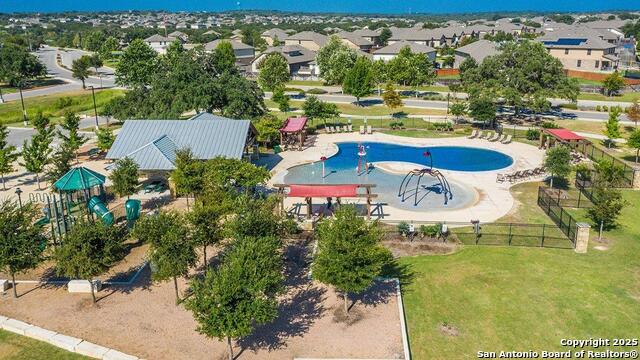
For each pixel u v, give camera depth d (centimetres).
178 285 2695
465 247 3138
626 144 5631
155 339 2225
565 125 6706
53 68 14612
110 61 16662
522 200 4009
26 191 4331
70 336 2248
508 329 2292
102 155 5453
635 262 2912
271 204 2850
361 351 2131
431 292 2603
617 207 3186
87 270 2406
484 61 6938
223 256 2867
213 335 1947
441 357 2114
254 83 6238
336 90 9962
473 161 5203
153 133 4478
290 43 15388
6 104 8956
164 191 4291
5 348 2202
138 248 3191
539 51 6681
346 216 2419
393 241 3238
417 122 6912
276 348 2156
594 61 11238
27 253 2517
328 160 5247
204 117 5153
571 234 3222
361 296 2570
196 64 6100
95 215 3481
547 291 2581
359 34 17975
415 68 9475
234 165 3675
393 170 4875
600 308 2433
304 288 2662
